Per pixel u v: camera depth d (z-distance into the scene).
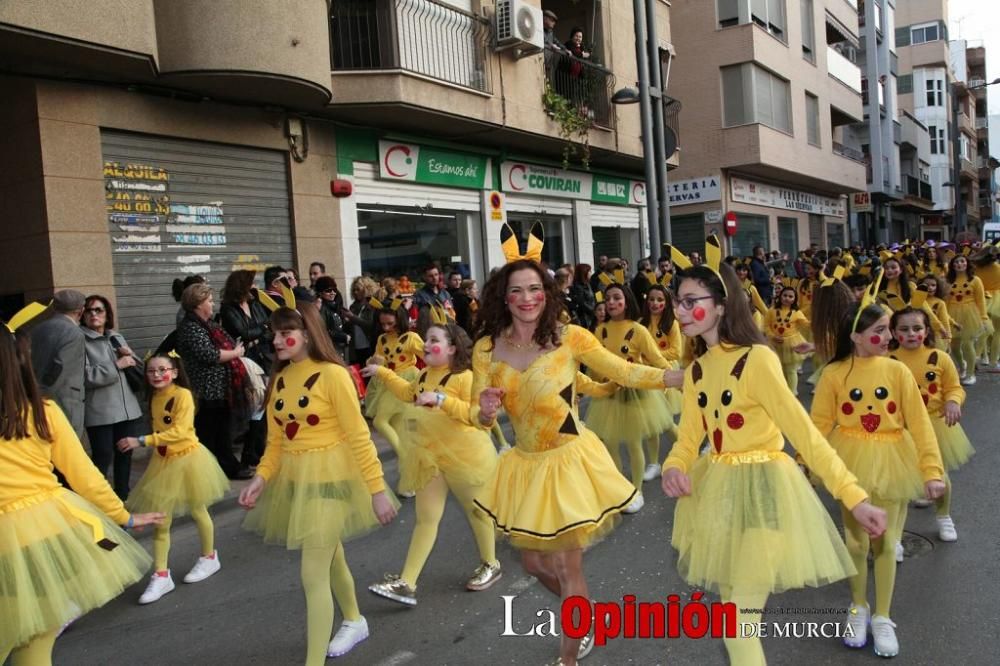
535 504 3.07
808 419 2.82
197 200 9.23
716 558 2.88
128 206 8.53
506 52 12.52
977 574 4.37
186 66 8.34
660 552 4.97
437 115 11.14
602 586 4.49
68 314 5.69
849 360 4.01
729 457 2.98
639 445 5.83
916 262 14.17
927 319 5.10
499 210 13.73
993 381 10.30
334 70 10.26
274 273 7.83
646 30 16.56
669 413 6.07
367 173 11.40
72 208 7.99
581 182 15.82
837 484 2.73
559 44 14.23
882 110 35.28
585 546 3.20
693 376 3.13
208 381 6.57
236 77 8.57
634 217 17.95
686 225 22.44
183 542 5.79
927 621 3.87
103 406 6.12
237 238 9.67
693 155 22.14
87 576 2.93
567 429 3.18
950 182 47.66
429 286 10.02
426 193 12.40
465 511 4.65
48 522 2.91
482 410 3.15
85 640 4.24
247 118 9.66
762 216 24.42
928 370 4.86
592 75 15.10
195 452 4.95
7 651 2.76
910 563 4.62
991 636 3.66
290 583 4.90
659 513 5.73
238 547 5.62
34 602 2.78
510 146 13.77
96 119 8.18
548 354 3.23
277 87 9.05
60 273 7.90
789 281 12.40
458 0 12.15
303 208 10.38
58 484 3.07
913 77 50.19
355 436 3.68
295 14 8.88
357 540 5.56
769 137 21.83
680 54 22.14
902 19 50.31
